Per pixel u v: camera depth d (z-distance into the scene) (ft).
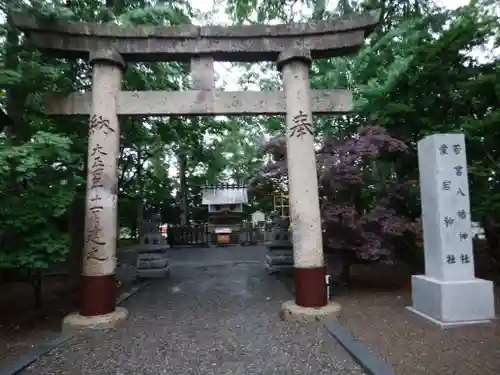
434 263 20.31
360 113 32.71
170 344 17.28
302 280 21.20
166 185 63.77
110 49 21.89
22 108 22.58
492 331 17.30
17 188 20.08
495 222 28.12
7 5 21.52
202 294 28.86
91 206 20.89
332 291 26.91
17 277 33.58
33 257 17.94
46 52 22.02
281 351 16.07
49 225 19.76
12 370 14.11
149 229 37.09
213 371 14.21
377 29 36.47
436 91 29.81
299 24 22.90
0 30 22.16
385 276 32.17
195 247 67.72
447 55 28.45
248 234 71.56
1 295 28.58
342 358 15.10
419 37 32.14
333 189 25.70
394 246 27.14
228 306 24.64
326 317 20.08
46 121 25.21
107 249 20.85
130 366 14.82
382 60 34.04
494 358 14.29
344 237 25.22
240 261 48.34
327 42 22.98
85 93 21.95
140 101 22.09
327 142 26.84
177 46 22.61
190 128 36.11
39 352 16.06
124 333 19.01
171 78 32.86
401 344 16.08
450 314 18.65
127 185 42.42
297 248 21.57
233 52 22.81
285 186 31.09
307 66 22.71
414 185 27.07
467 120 27.48
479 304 18.88
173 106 22.21
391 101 31.04
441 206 19.86
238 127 53.42
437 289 19.15
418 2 34.99
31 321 21.65
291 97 22.31
